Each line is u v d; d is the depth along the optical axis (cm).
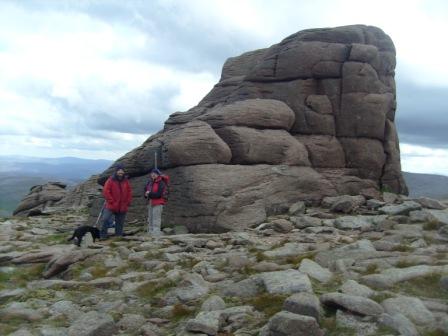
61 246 1777
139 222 2391
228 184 2128
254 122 2462
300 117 2650
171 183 2236
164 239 1775
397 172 2705
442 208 2014
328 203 2281
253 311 891
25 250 1711
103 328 869
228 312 884
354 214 2136
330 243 1441
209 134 2280
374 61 2723
